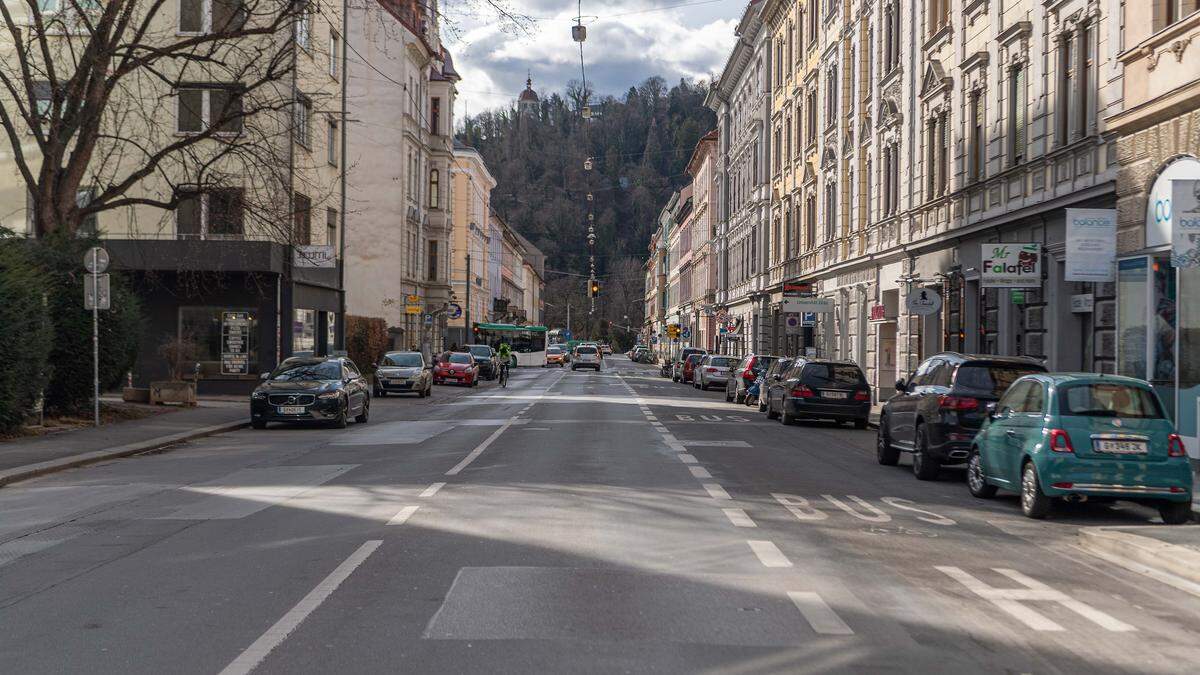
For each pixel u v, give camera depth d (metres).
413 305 51.09
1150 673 5.54
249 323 33.75
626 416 26.58
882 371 34.94
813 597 7.07
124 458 16.59
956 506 11.98
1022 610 6.88
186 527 9.80
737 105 68.00
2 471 13.87
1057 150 21.55
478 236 86.88
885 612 6.71
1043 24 22.58
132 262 32.81
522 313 114.25
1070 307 21.84
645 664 5.49
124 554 8.52
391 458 16.12
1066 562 8.70
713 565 8.09
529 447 17.86
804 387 24.62
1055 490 10.80
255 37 29.89
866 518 10.73
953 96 28.14
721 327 70.88
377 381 36.34
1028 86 23.41
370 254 51.44
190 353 27.95
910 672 5.43
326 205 40.00
